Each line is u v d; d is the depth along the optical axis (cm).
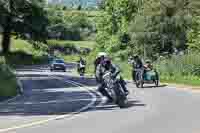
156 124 2091
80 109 2759
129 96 3638
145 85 5059
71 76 7481
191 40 7225
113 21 9794
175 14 7944
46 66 12900
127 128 1972
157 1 8000
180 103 3059
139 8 8688
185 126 2025
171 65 6256
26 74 8119
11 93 3841
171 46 8019
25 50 15750
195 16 7975
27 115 2473
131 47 8912
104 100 3334
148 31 7981
